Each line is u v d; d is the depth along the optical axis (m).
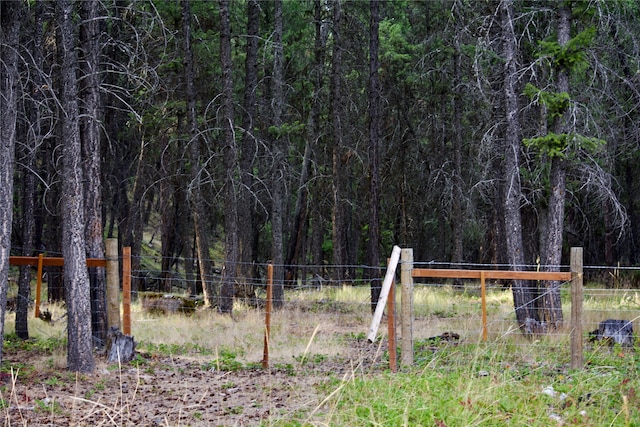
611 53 17.17
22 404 9.06
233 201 21.41
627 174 30.11
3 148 10.72
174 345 14.24
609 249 29.42
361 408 7.71
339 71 25.50
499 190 28.34
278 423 7.92
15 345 14.39
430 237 43.22
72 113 11.40
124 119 29.39
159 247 45.53
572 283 10.23
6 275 10.95
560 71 15.12
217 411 8.86
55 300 24.42
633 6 16.92
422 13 31.97
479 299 24.27
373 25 21.75
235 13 28.56
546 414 7.43
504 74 16.53
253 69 23.78
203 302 22.22
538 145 15.03
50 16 15.20
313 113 28.77
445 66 29.67
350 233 45.12
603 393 8.19
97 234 13.85
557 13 15.42
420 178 37.03
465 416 7.11
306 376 10.95
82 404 9.20
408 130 36.75
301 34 29.75
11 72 10.82
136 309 20.31
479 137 26.70
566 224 29.92
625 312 17.09
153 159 30.25
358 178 36.94
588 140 14.35
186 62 22.47
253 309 21.30
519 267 15.50
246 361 12.55
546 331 14.11
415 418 7.29
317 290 27.34
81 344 11.40
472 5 20.86
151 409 9.05
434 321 17.09
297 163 36.34
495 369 9.66
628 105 20.41
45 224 34.00
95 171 13.84
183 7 22.36
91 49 13.34
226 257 20.98
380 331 16.20
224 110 21.56
